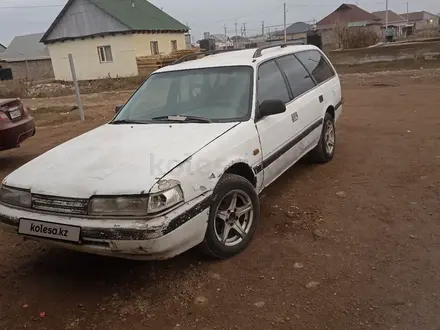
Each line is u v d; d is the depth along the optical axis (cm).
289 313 284
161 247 287
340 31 3250
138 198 285
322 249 362
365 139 711
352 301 291
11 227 326
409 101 1048
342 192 482
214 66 457
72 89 2658
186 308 298
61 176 320
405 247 354
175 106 435
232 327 275
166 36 3597
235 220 363
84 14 3284
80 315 299
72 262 375
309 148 526
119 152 343
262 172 402
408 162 568
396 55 2291
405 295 293
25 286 341
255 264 346
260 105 408
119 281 338
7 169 704
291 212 439
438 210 416
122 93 2183
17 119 689
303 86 525
